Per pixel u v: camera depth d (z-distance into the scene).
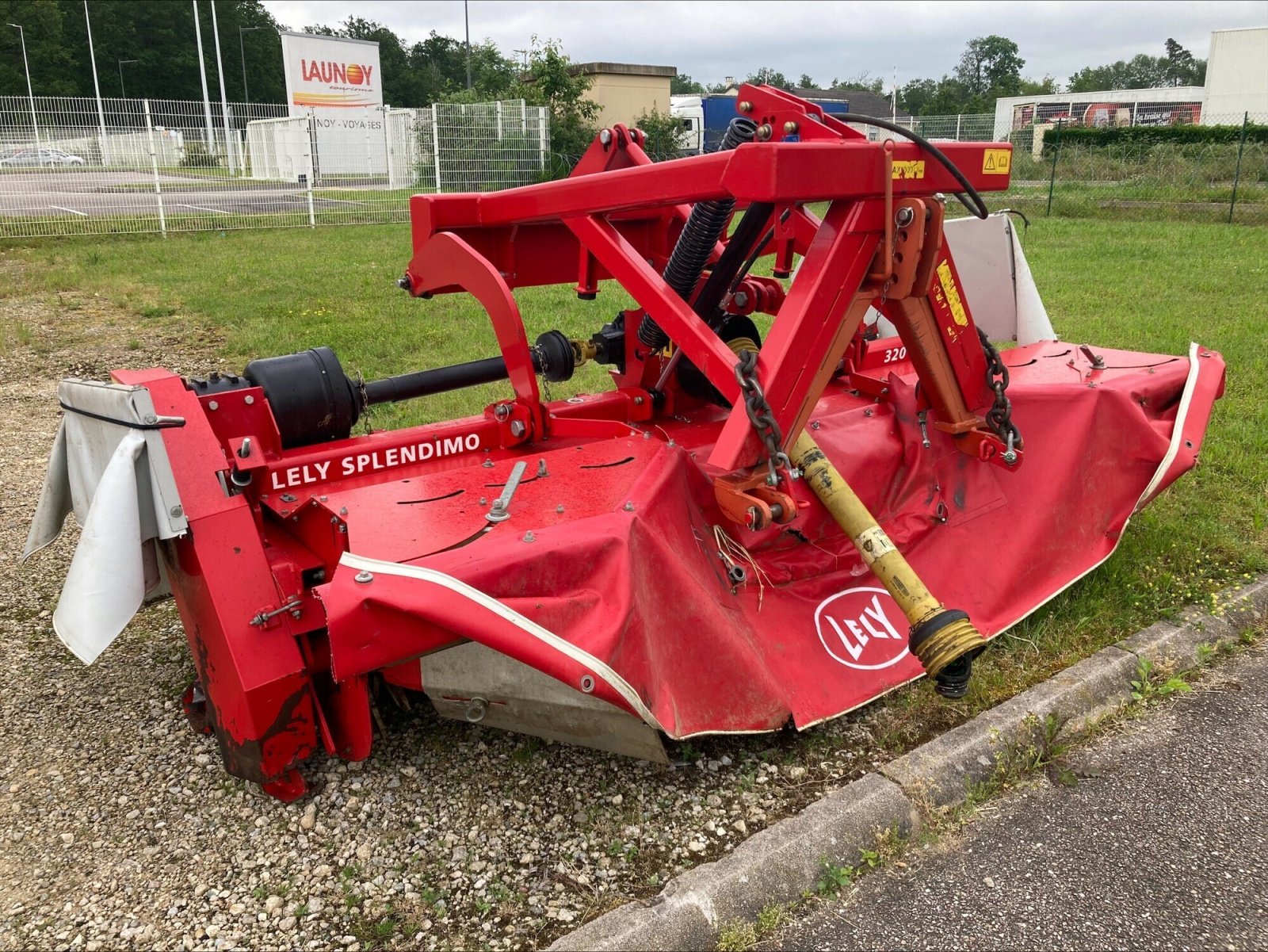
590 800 2.67
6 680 3.29
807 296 2.59
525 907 2.32
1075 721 3.05
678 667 2.56
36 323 8.65
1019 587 3.46
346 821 2.58
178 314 8.98
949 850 2.55
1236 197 19.72
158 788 2.72
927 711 3.07
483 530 2.47
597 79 24.64
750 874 2.36
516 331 3.33
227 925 2.26
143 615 3.74
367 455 3.07
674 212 3.94
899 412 3.57
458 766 2.80
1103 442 3.66
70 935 2.22
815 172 2.41
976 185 2.86
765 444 2.55
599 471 2.86
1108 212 18.48
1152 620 3.60
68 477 2.99
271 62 77.44
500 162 19.48
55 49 60.44
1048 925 2.30
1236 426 5.48
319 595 2.16
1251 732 3.03
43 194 19.66
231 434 2.87
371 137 23.05
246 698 2.45
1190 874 2.45
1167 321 8.09
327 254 12.80
